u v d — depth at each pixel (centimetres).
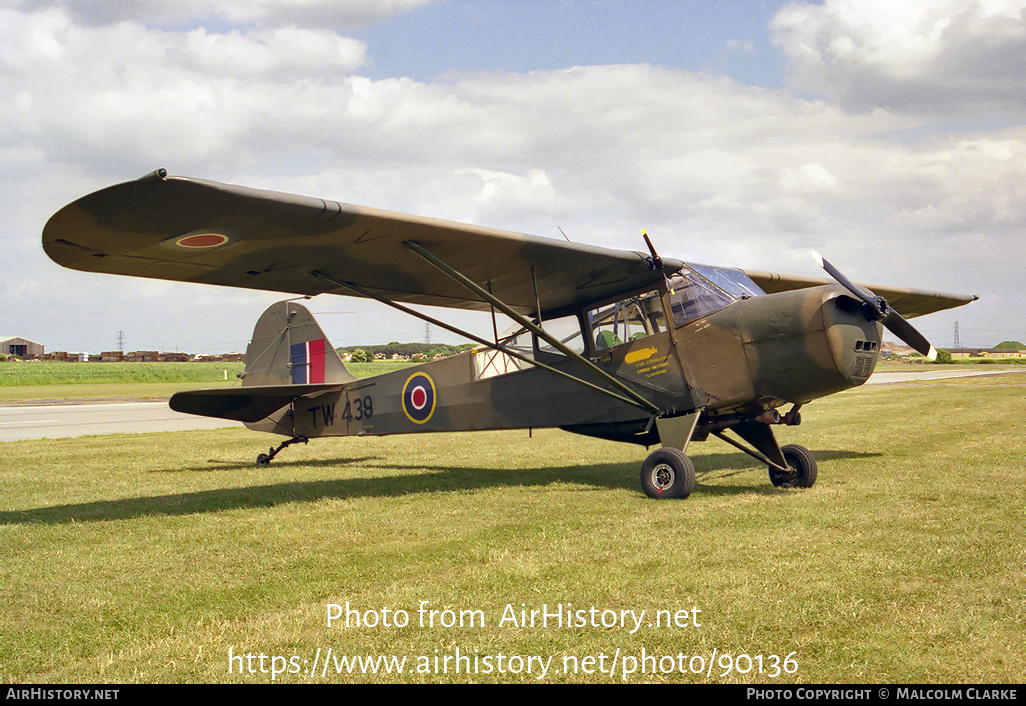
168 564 448
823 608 337
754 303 662
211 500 687
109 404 2711
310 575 418
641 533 493
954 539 455
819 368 621
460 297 795
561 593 368
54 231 489
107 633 331
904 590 360
